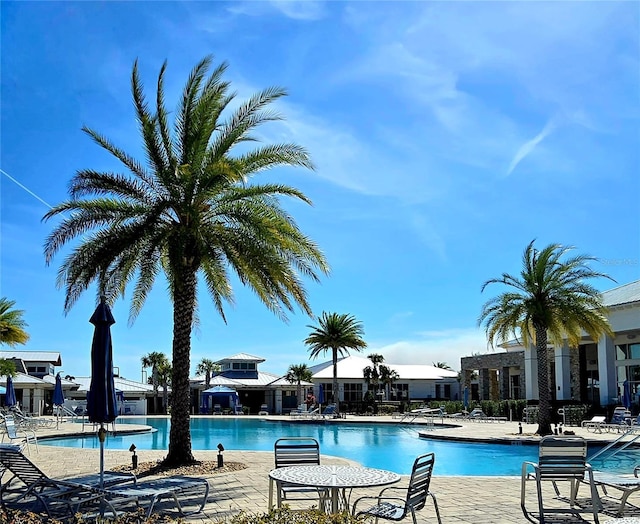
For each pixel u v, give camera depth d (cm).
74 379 5688
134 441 2744
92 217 1430
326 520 498
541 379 2631
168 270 1686
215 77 1445
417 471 713
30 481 920
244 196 1497
